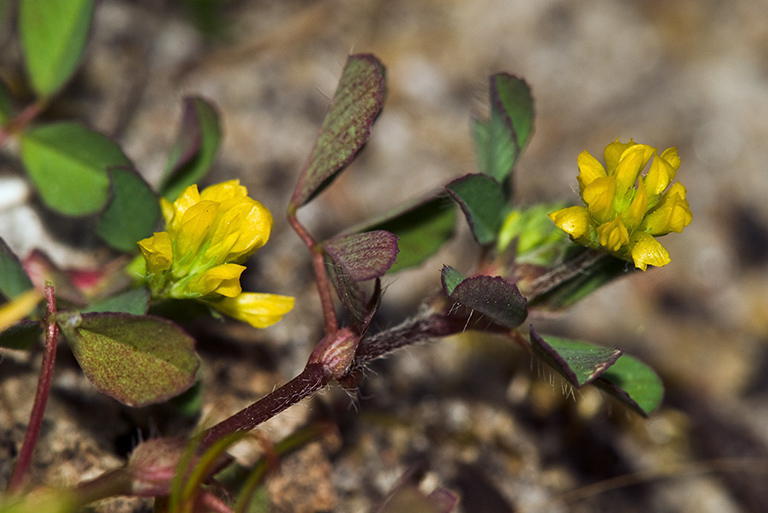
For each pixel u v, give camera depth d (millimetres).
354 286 134
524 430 166
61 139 152
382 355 141
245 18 185
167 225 138
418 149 183
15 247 155
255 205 137
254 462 149
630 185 136
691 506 170
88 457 144
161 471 134
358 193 178
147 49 176
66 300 142
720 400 181
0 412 144
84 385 147
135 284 144
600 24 214
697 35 220
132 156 168
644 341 183
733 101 214
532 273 143
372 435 158
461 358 168
